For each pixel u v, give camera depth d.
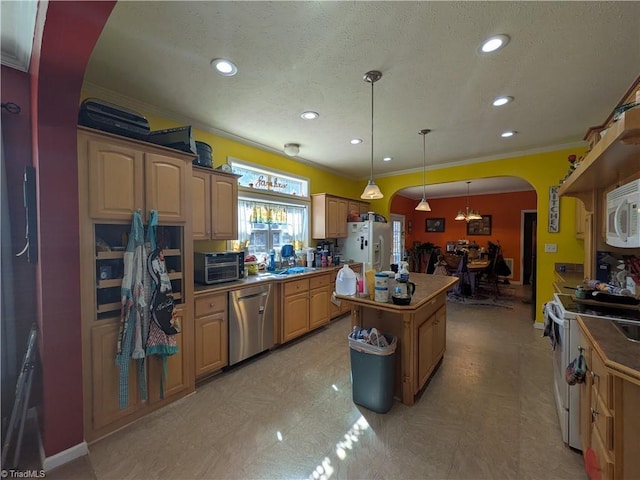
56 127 1.61
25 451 1.71
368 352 2.10
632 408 1.12
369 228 4.88
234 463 1.64
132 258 1.90
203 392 2.38
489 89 2.38
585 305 1.91
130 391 1.96
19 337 1.84
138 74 2.15
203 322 2.51
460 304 5.34
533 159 4.04
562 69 2.08
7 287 1.81
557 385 2.04
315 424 1.97
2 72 1.80
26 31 1.60
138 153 1.99
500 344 3.39
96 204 1.80
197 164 2.77
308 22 1.63
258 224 3.94
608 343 1.30
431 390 2.40
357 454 1.70
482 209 7.86
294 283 3.45
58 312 1.64
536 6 1.50
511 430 1.90
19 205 1.84
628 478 1.12
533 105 2.67
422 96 2.51
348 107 2.72
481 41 1.78
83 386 1.75
